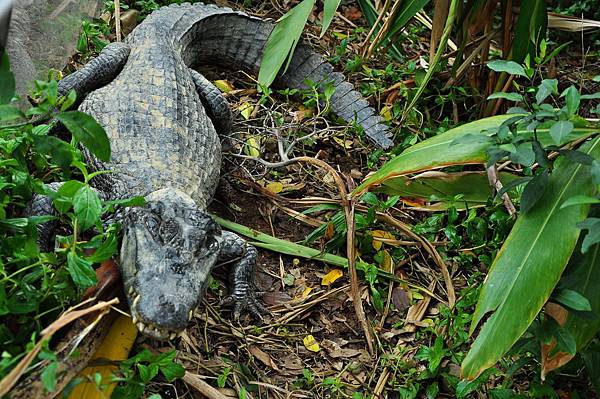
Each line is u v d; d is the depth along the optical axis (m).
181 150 4.47
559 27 5.61
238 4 6.57
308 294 4.41
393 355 4.11
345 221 4.59
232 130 5.35
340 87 5.65
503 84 5.41
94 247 3.20
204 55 5.89
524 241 3.27
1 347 2.84
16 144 3.50
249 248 4.32
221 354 3.95
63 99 2.86
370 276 4.38
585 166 3.34
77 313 2.52
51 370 2.37
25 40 4.19
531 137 3.43
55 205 3.08
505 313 3.16
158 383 3.56
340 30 6.48
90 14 5.33
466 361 3.20
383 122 5.45
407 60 6.22
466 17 5.18
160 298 3.27
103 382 2.85
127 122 4.50
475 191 4.73
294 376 3.97
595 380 3.55
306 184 5.09
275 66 5.33
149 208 3.68
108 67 5.01
